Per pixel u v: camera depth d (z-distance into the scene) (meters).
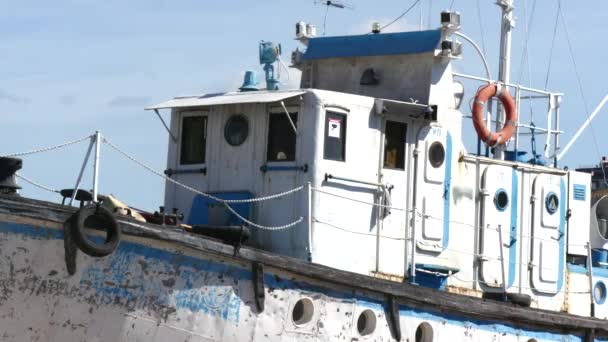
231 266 19.86
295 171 21.84
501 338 23.73
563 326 25.11
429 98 23.47
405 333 21.92
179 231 19.25
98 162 18.98
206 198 22.88
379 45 24.17
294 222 21.52
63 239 18.44
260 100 21.78
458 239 24.22
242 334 20.03
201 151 23.44
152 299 19.23
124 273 18.97
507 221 25.25
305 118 21.83
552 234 26.27
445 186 23.84
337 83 24.95
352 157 22.19
